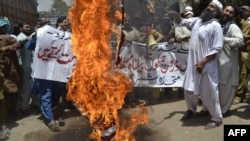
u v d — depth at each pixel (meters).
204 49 5.35
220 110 5.55
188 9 6.97
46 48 6.03
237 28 5.57
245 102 6.92
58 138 5.51
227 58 5.72
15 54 6.29
